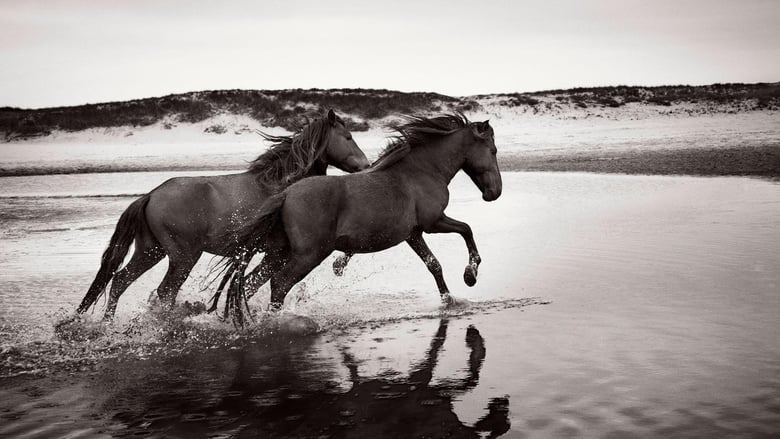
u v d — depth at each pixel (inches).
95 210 741.3
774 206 592.7
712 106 2095.2
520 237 499.5
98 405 208.4
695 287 328.2
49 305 337.7
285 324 287.1
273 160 321.4
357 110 2118.6
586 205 661.3
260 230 287.1
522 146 1598.2
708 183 808.9
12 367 246.1
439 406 199.9
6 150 1876.2
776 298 303.6
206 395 215.2
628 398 198.8
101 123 2172.7
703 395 199.3
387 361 243.1
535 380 216.8
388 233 301.6
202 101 2230.6
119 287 300.2
